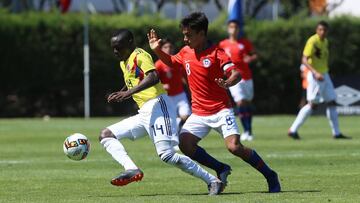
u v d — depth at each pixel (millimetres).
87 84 102250
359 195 31672
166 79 57938
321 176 38750
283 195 31719
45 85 108375
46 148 57938
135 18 110562
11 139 67062
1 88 107812
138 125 31969
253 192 33031
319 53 62344
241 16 82250
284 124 87312
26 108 109188
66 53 107812
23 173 41375
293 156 49250
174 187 35344
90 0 154375
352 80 97438
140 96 31859
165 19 111625
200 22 31312
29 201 30812
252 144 59156
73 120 98062
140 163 46375
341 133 68938
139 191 34031
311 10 144125
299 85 113375
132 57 31391
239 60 61906
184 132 32594
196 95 32312
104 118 104062
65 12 113812
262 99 113375
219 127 32062
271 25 112000
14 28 106062
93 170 42812
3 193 33500
